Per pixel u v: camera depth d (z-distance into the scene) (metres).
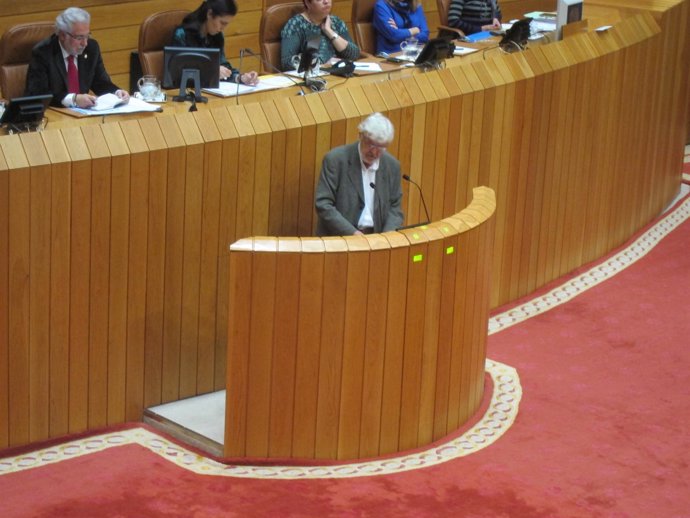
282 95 8.02
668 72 11.01
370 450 6.87
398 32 10.37
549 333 8.91
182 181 7.02
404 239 6.63
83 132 6.68
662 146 11.27
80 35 7.70
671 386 8.16
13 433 6.77
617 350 8.70
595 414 7.66
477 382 7.52
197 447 6.97
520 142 8.99
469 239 6.95
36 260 6.59
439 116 8.27
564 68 9.20
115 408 7.15
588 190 9.96
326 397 6.71
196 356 7.43
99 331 6.95
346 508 6.30
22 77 8.04
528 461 6.97
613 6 11.03
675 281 10.02
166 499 6.30
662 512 6.51
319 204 7.31
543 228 9.53
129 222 6.88
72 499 6.24
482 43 9.95
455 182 8.57
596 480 6.81
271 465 6.73
